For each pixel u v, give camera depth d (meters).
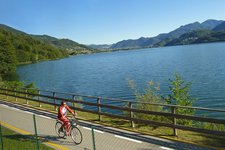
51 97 19.45
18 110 20.72
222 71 59.31
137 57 167.38
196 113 28.80
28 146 12.02
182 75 58.09
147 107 15.92
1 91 31.73
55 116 17.38
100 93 47.31
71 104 24.14
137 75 67.50
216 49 161.75
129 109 13.42
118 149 10.71
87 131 13.52
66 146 11.66
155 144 10.91
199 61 89.88
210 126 14.53
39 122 16.17
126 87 50.28
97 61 164.00
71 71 100.38
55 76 84.50
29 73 97.50
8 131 14.74
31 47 184.38
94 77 74.31
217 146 10.19
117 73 79.06
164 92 39.97
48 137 13.12
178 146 10.48
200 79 50.56
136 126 13.73
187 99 17.77
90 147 11.23
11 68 95.50
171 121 15.14
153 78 58.31
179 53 161.75
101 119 15.62
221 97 35.06
